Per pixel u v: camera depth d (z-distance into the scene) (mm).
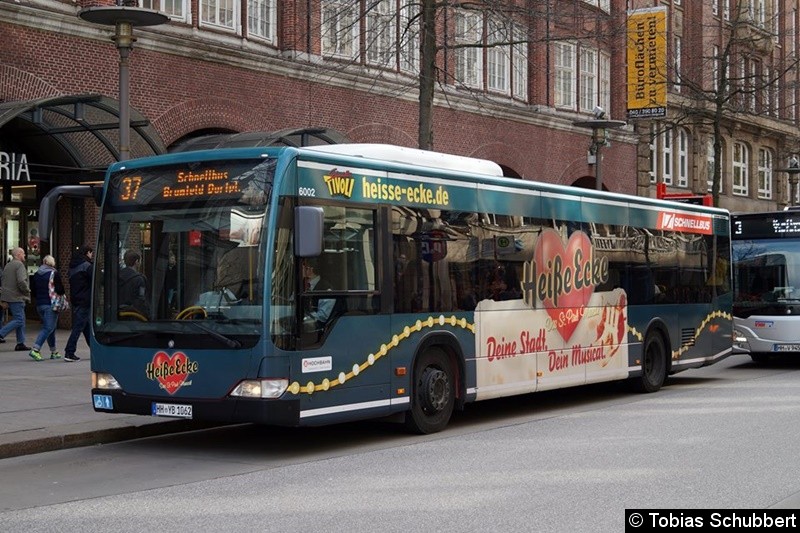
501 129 30984
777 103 46844
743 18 41031
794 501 7711
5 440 9906
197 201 9961
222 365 9602
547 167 32969
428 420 11406
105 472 9156
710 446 10289
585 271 14188
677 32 39750
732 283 19891
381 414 10633
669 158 40656
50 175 20875
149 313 10086
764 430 11391
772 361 22781
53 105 17453
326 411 9938
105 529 6926
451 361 11805
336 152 10938
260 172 9711
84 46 19875
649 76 32344
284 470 9219
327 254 10062
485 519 7133
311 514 7324
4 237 21172
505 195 12688
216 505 7676
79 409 11867
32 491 8297
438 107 28531
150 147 19750
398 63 25859
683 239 16875
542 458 9664
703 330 17312
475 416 13266
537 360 13078
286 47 24094
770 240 20219
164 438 11195
